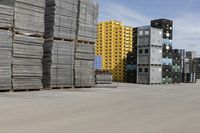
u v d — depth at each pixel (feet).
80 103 33.04
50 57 51.16
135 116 25.34
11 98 36.40
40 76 48.98
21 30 46.24
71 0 54.03
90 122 22.07
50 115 24.64
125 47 90.48
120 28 90.74
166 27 85.76
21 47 46.01
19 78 45.96
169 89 60.75
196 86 74.43
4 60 43.96
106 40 92.48
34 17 47.96
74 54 54.90
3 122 21.38
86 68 57.21
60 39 52.60
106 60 92.22
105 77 69.31
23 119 22.61
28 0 47.06
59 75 52.29
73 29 54.49
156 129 20.35
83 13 56.03
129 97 41.32
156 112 27.99
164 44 85.20
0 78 43.50
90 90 52.03
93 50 58.34
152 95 45.47
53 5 51.47
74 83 55.16
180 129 20.59
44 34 52.26
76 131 18.98
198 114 27.45
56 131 18.83
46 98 37.17
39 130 18.99
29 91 46.75
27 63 46.91
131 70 85.51
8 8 44.65
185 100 39.22
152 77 80.89
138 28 83.05
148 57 80.64
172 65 88.84
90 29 57.57
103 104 32.73
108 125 21.17
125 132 19.15
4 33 43.98
